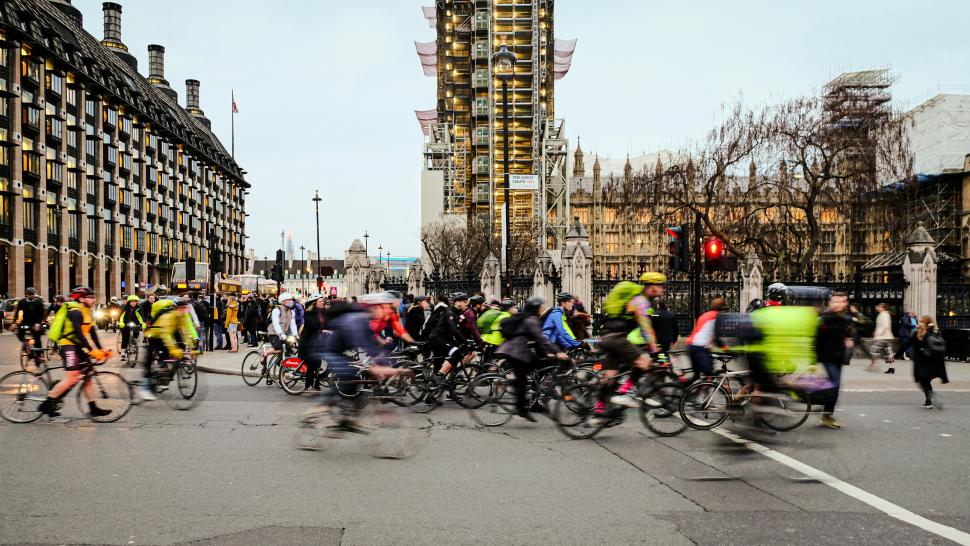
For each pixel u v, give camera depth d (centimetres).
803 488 679
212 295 2412
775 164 3216
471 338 1290
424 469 743
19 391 998
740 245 3388
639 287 941
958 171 6344
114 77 6800
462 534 537
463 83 9719
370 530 545
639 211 3588
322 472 725
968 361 2078
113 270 6712
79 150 5991
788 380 765
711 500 634
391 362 1121
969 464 780
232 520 567
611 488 673
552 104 9606
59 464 752
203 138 9706
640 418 949
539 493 653
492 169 8706
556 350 986
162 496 632
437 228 7575
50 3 6969
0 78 4797
